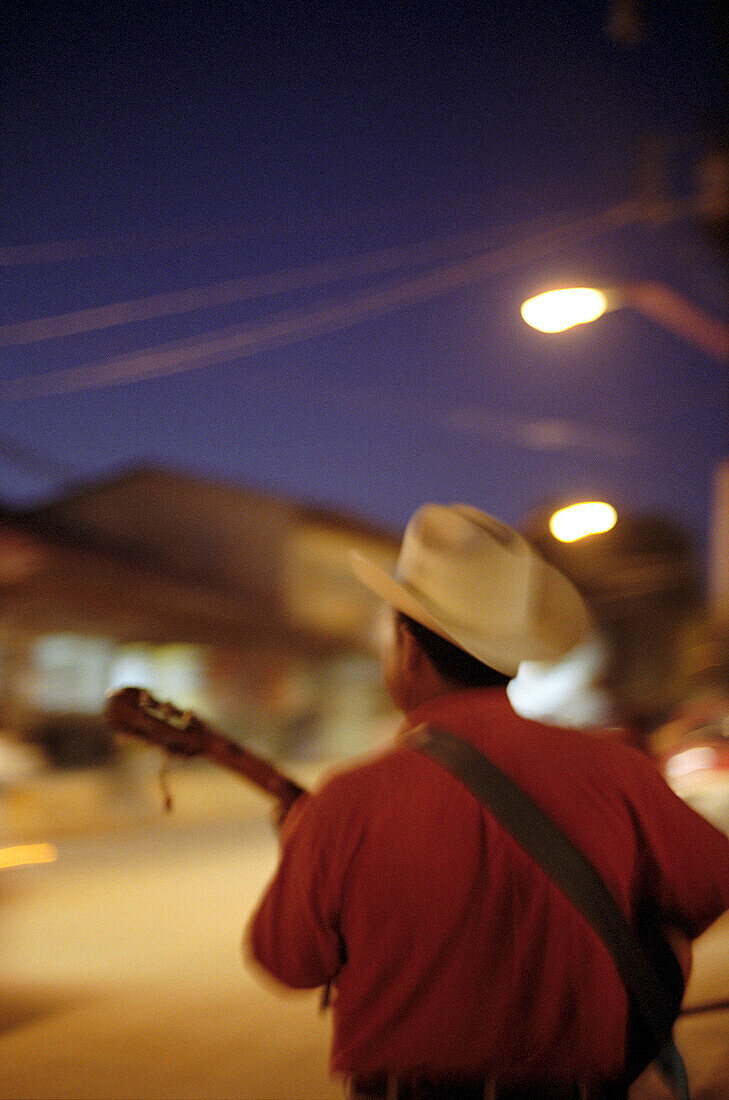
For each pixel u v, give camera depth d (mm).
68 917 7934
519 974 1279
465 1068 1264
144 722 1623
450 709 1473
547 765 1404
